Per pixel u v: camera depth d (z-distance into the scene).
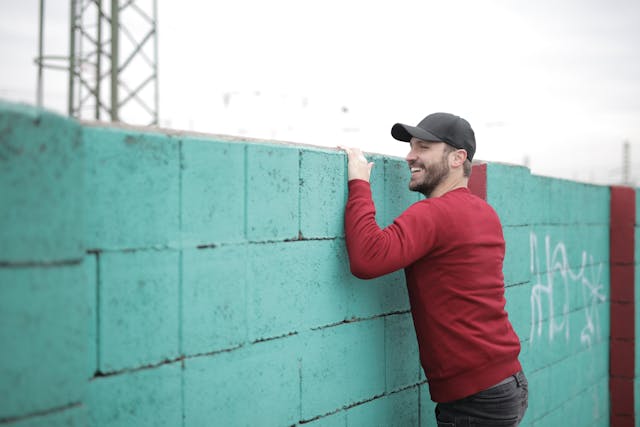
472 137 2.54
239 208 2.07
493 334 2.34
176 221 1.87
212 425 1.99
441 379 2.38
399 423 2.86
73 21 14.21
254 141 2.13
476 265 2.33
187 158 1.90
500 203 3.61
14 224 1.31
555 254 4.61
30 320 1.34
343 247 2.53
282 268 2.24
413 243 2.23
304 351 2.34
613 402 5.77
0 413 1.29
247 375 2.11
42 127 1.35
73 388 1.45
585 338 5.23
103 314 1.68
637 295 5.81
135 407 1.77
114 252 1.71
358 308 2.61
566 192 4.83
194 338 1.93
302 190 2.32
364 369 2.65
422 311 2.41
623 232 5.76
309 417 2.36
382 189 2.75
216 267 1.99
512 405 2.33
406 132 2.59
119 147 1.71
